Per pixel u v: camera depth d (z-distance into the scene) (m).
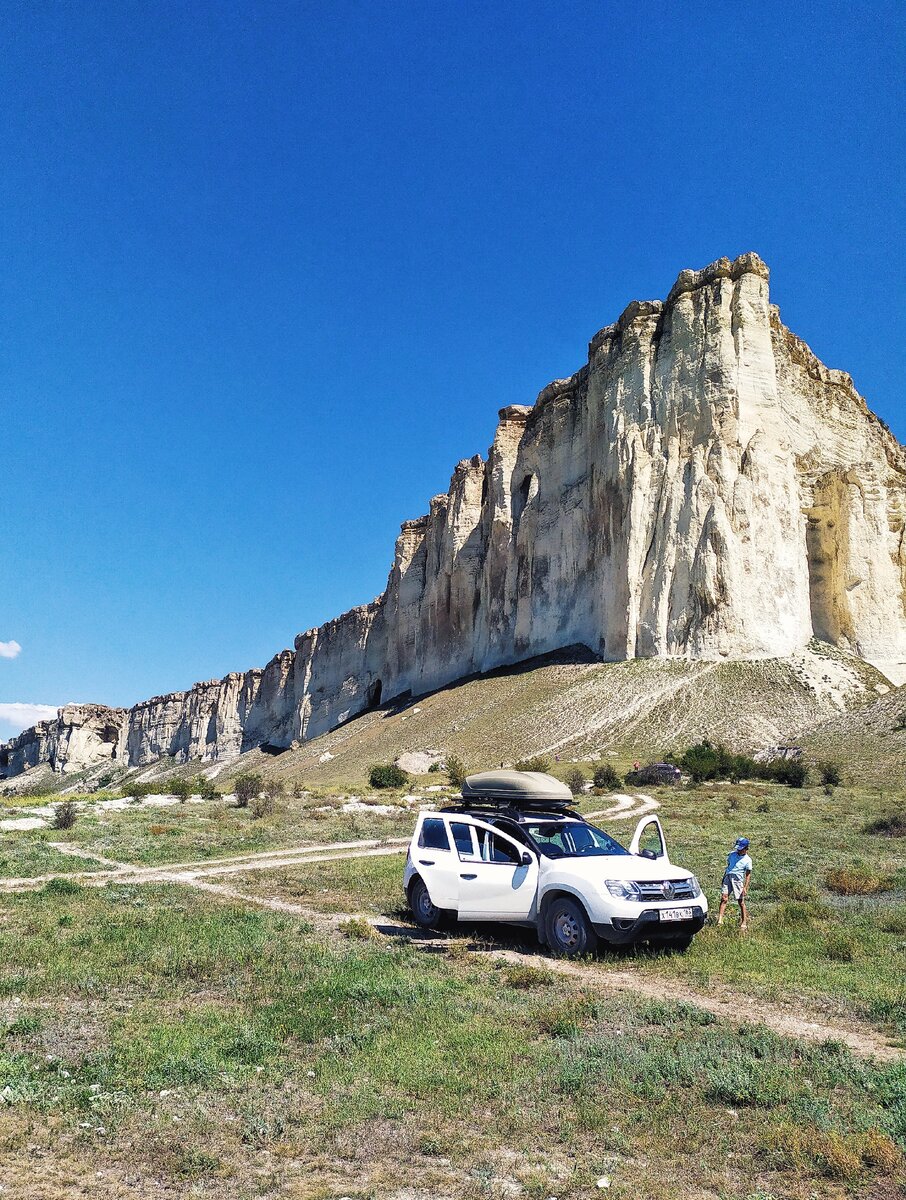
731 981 9.52
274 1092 6.23
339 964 9.84
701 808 34.12
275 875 17.62
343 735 116.12
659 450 80.56
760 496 75.94
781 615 74.38
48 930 11.57
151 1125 5.61
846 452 91.00
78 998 8.58
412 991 8.66
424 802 40.44
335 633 156.88
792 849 21.58
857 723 58.50
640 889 10.66
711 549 74.19
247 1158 5.26
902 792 41.03
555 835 12.34
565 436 98.88
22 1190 4.75
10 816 33.44
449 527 121.88
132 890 15.26
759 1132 5.58
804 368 94.50
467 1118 5.82
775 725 62.69
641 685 70.81
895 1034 7.71
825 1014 8.35
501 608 105.19
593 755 62.09
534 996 8.82
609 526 84.25
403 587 134.25
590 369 94.75
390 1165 5.20
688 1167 5.17
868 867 18.20
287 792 49.62
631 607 78.19
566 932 11.02
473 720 79.50
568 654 87.25
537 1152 5.36
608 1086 6.30
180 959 9.88
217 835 25.88
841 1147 5.19
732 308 81.75
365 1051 7.03
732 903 14.43
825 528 83.44
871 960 10.34
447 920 12.52
